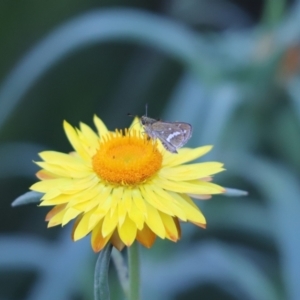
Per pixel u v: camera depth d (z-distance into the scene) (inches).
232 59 25.3
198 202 23.9
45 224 28.2
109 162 18.6
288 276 22.5
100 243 17.8
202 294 25.7
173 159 19.1
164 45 25.6
